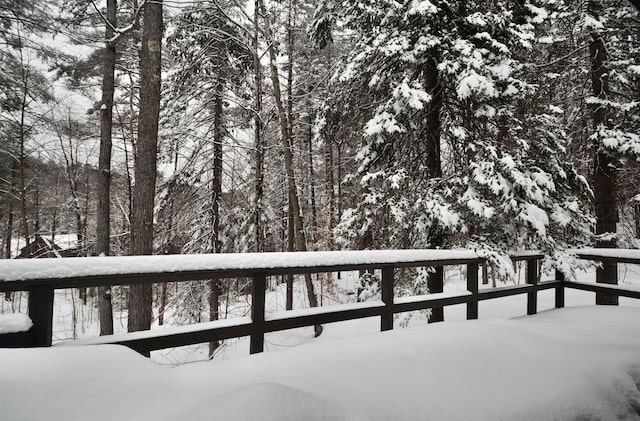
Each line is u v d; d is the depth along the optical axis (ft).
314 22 30.12
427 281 20.42
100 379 5.32
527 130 21.13
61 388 4.92
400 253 11.06
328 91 28.25
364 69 22.74
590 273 48.24
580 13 26.23
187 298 33.99
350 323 30.40
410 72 22.75
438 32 21.15
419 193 21.52
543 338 10.02
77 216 61.87
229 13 33.58
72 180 61.31
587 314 13.97
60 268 6.09
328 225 54.44
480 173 18.44
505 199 17.79
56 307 60.44
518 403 6.46
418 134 23.08
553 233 19.66
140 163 19.07
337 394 6.27
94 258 6.50
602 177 28.25
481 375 7.49
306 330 32.17
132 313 20.25
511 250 17.92
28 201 62.59
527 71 23.13
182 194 35.04
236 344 26.73
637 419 7.45
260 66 32.55
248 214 36.47
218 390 5.82
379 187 24.14
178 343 7.34
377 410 5.92
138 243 18.85
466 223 19.65
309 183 53.26
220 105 35.42
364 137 22.09
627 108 26.09
